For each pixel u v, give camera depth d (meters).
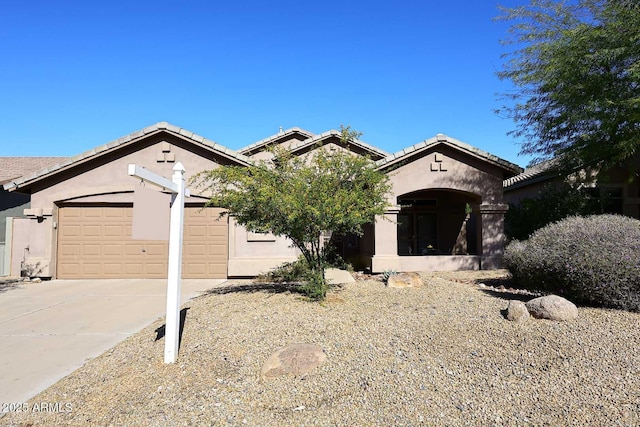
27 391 4.91
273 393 4.42
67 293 11.27
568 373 4.73
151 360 5.45
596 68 12.56
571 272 7.25
